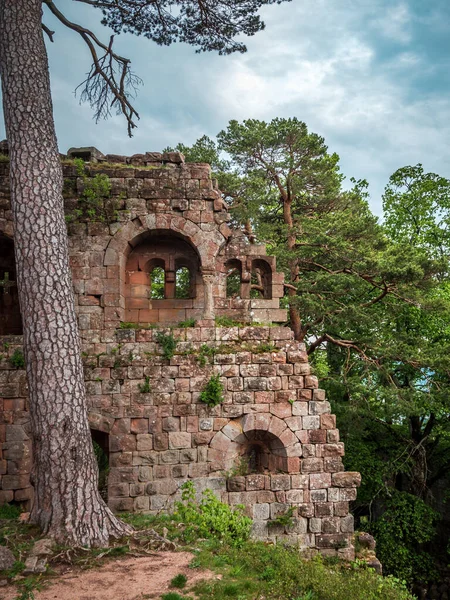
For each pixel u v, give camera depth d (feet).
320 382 75.56
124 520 38.32
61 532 30.96
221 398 44.91
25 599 24.39
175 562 30.09
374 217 74.13
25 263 34.22
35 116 35.70
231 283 83.15
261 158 82.28
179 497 43.37
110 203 47.39
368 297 79.97
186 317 49.47
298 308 70.64
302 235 77.46
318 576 30.14
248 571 30.09
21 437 43.19
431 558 72.02
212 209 48.39
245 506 43.55
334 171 91.97
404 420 81.30
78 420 33.14
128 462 43.55
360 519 75.46
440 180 83.76
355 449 75.10
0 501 42.27
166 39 49.14
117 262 46.88
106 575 27.81
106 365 44.70
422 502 71.56
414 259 65.77
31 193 34.76
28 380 33.58
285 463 44.60
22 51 36.11
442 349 68.95
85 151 49.60
